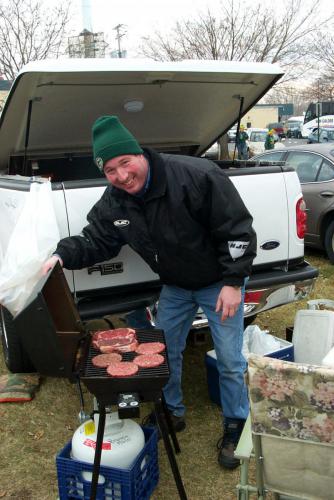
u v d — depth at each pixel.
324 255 6.68
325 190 6.17
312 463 1.88
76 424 3.24
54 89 3.35
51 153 4.34
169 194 2.42
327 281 5.71
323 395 1.75
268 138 16.17
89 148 4.44
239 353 2.74
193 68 3.21
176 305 2.83
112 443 2.36
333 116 24.64
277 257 3.39
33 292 2.25
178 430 3.09
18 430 3.18
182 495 2.33
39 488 2.69
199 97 3.88
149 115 4.12
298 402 1.80
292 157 6.82
